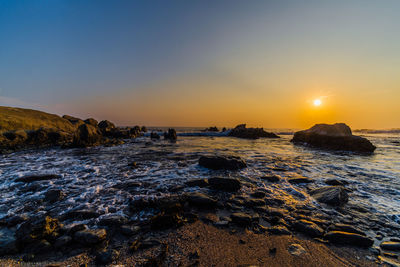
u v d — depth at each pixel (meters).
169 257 3.30
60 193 5.97
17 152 16.56
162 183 7.50
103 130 37.41
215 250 3.54
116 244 3.64
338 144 21.75
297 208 5.39
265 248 3.63
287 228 4.35
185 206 5.39
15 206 5.25
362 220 4.73
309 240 3.91
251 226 4.41
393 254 3.45
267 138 40.75
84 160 12.51
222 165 10.05
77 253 3.38
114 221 4.39
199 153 15.96
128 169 9.90
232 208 5.33
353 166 11.34
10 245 3.39
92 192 6.43
